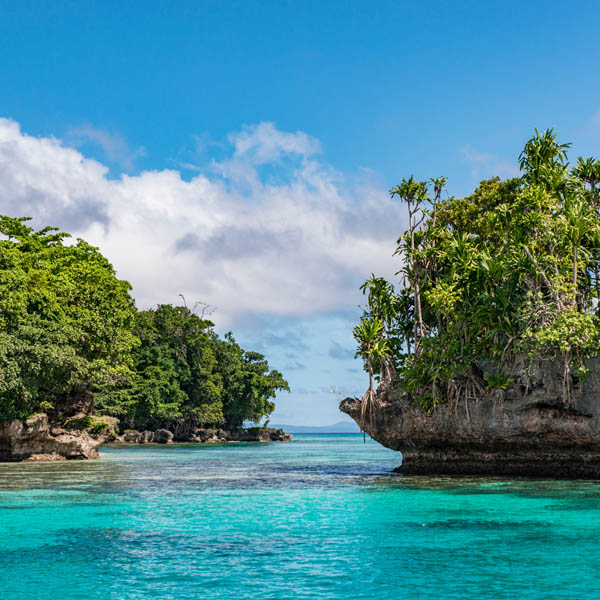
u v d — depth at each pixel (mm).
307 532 17875
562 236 33344
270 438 127312
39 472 36562
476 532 17969
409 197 42812
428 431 37250
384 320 41312
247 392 118500
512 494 26688
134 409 95938
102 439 51031
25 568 13797
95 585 12516
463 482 31812
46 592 12086
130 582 12703
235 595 11859
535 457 34969
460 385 36000
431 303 36875
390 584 12602
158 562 14312
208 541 16578
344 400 40812
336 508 22562
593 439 32469
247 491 27781
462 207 43656
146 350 100938
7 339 40719
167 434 98375
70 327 45750
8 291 42062
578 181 37031
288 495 26328
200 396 107438
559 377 32969
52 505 22906
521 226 35062
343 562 14352
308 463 49406
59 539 16828
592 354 31219
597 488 28844
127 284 67875
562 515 21016
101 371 50594
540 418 33500
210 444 101000
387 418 38812
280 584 12570
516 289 34750
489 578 13055
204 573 13375
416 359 39031
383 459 56281
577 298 35812
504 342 34594
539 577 13125
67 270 53875
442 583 12672
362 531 18062
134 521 19609
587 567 13953
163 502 23922
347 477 35094
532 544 16344
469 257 36656
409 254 42125
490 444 35812
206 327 111125
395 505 23375
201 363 108000
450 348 35500
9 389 40375
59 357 42344
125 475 35219
